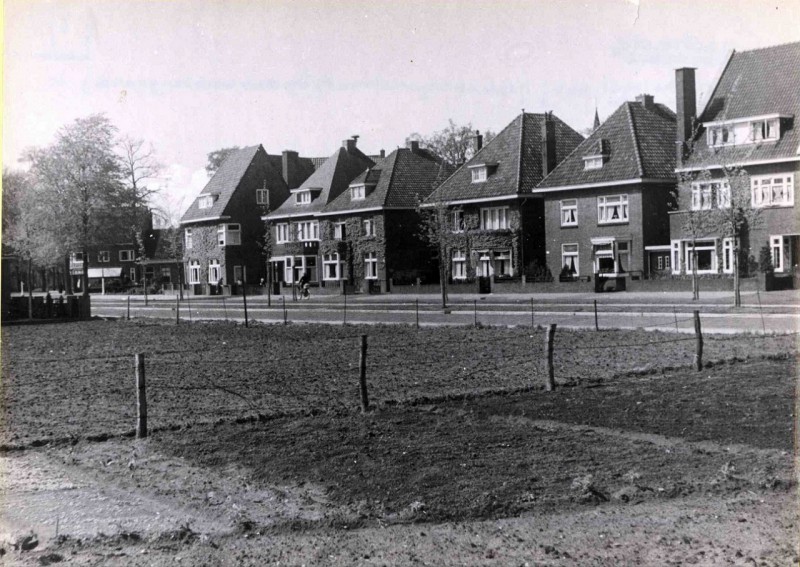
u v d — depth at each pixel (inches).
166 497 401.4
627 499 371.6
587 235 2153.1
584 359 807.7
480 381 700.0
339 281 2684.5
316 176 2957.7
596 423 520.1
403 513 360.2
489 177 2394.2
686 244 1945.1
